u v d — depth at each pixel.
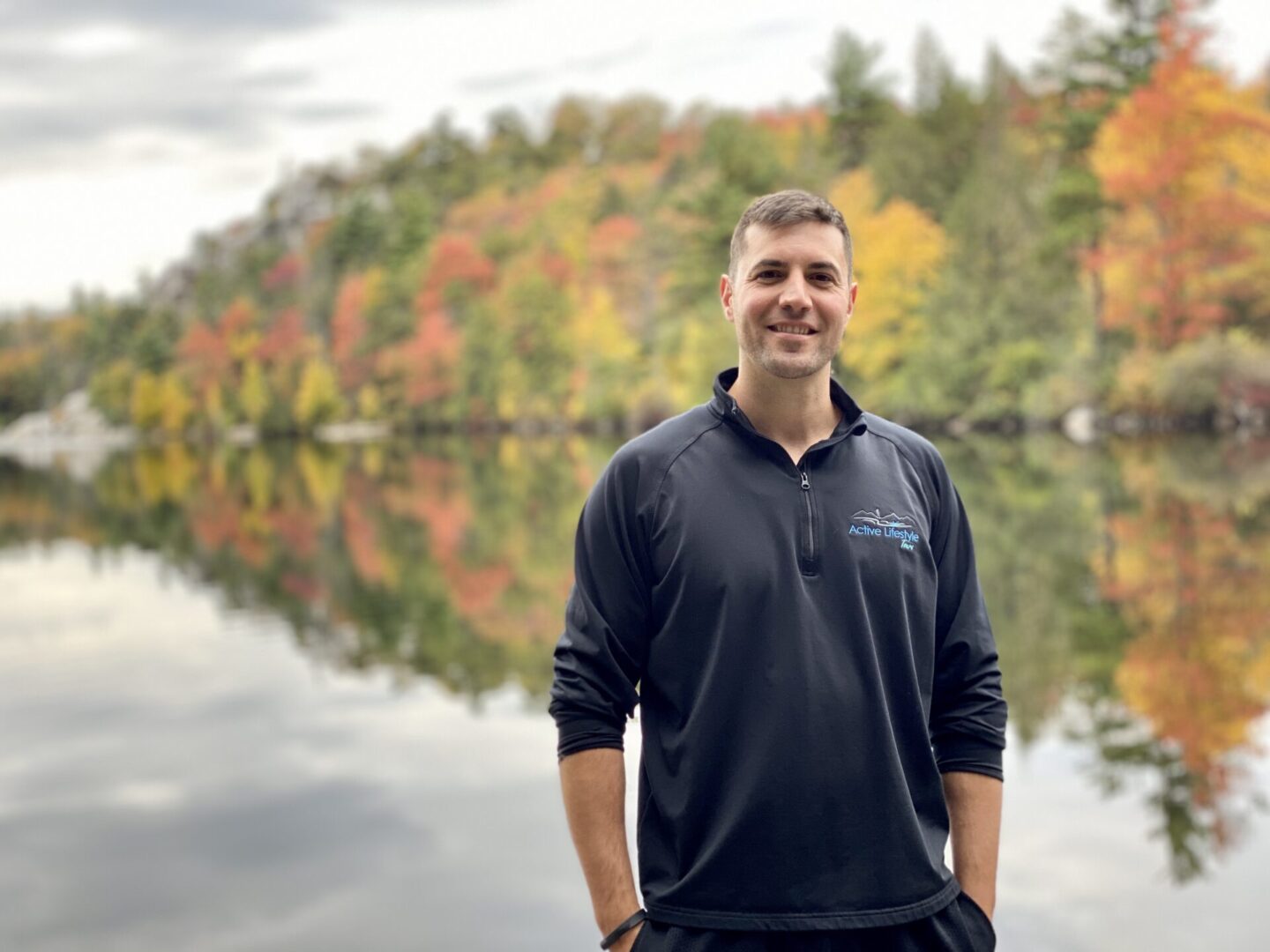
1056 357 34.00
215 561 15.37
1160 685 6.62
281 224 124.00
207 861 4.68
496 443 48.91
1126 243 32.38
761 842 1.51
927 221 39.09
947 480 1.75
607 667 1.62
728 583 1.55
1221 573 9.96
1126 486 17.09
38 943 4.01
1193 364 28.59
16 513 25.62
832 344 1.64
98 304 118.81
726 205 42.78
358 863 4.59
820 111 72.69
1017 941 3.56
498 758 5.93
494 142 111.12
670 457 1.64
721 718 1.54
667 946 1.52
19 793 5.69
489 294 70.56
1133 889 3.90
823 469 1.63
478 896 4.22
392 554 14.91
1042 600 9.20
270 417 81.88
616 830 1.60
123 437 103.19
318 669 8.38
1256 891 3.84
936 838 1.60
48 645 9.80
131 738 6.65
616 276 60.38
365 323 77.31
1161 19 35.31
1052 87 42.88
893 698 1.59
